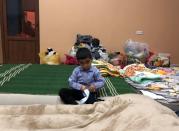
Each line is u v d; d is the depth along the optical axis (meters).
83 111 1.87
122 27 4.93
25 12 4.91
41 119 1.73
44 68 3.68
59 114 1.83
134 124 1.58
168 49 5.04
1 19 4.89
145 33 4.97
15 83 2.84
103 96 2.57
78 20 4.88
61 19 4.86
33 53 5.03
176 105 2.49
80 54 2.62
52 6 4.82
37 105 1.91
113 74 3.40
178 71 3.65
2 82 2.85
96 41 4.68
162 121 1.56
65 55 4.78
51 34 4.92
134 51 4.67
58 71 3.52
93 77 2.67
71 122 1.72
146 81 3.11
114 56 4.65
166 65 4.49
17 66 3.73
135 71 3.47
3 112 1.81
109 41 4.96
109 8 4.86
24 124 1.68
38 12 4.86
